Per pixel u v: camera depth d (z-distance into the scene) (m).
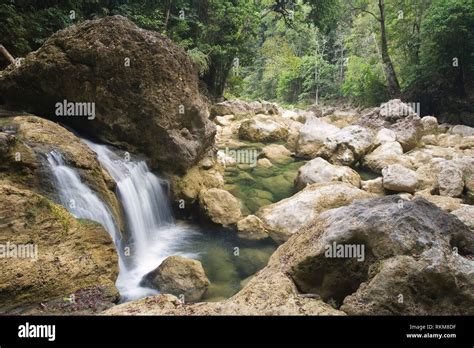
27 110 7.71
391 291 3.48
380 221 3.86
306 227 4.85
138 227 7.02
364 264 3.87
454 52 20.78
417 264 3.50
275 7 24.55
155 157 8.21
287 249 4.73
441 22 20.11
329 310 3.57
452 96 21.61
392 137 12.28
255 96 48.47
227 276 5.83
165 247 6.85
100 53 7.28
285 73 45.03
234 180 9.84
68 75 7.33
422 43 22.77
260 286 3.96
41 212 4.50
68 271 4.42
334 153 11.31
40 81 7.37
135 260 6.29
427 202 4.19
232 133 14.78
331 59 46.31
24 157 5.12
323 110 29.05
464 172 8.61
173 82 8.24
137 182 7.39
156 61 7.92
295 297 3.82
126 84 7.70
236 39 19.53
